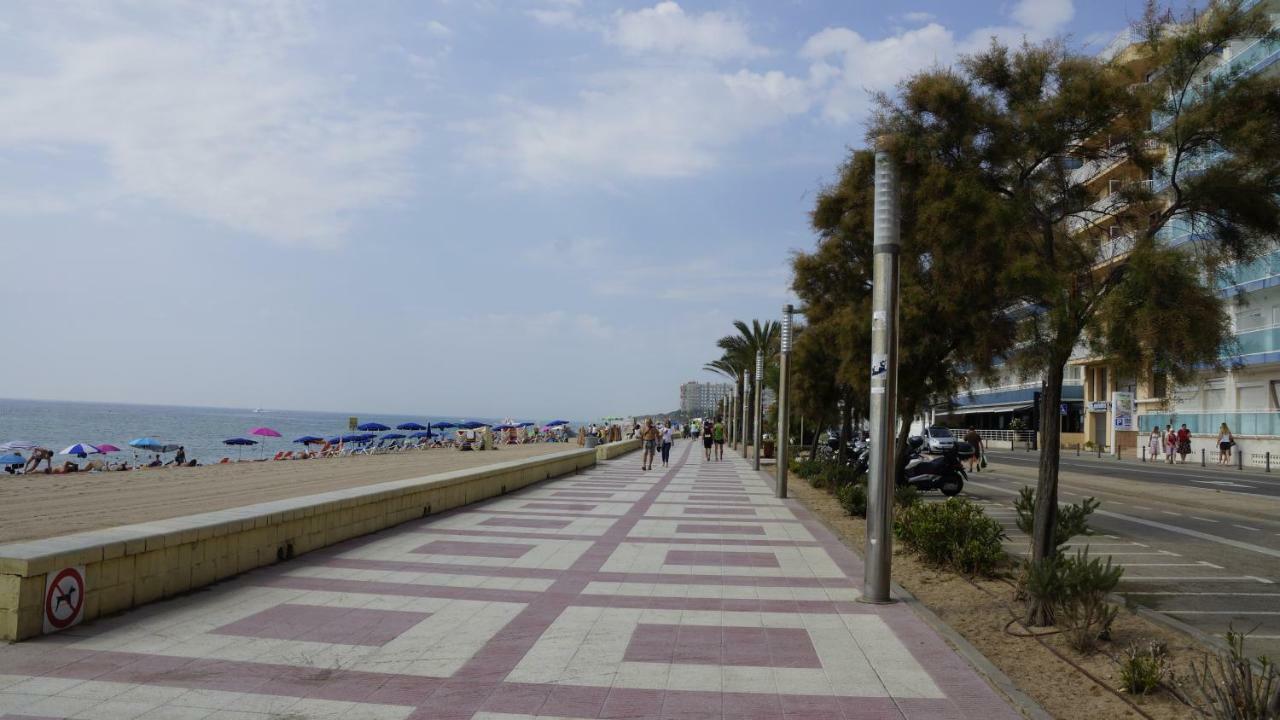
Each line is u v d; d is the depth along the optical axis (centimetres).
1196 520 1633
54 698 482
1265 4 794
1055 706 525
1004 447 5853
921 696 528
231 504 1756
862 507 1535
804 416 2644
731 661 597
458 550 1030
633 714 487
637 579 886
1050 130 864
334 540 1051
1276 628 772
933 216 878
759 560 1032
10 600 586
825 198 1748
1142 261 728
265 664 560
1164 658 597
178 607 703
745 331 4825
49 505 1733
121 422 14825
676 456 4362
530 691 522
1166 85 837
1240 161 786
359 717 471
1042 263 799
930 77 934
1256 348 3312
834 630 691
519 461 1984
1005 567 986
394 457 4325
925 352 1534
